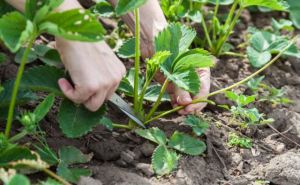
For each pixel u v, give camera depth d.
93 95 0.79
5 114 0.85
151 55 0.96
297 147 1.00
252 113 0.96
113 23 1.22
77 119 0.84
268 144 0.99
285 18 1.37
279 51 1.15
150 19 0.94
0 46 1.06
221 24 1.28
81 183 0.80
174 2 1.13
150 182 0.85
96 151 0.88
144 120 0.94
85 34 0.71
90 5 1.23
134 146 0.91
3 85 0.85
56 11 0.76
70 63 0.76
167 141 0.91
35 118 0.80
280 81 1.17
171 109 1.00
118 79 0.79
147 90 0.97
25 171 0.80
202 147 0.91
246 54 1.20
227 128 0.99
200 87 0.91
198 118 0.95
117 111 0.98
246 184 0.90
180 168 0.88
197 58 0.85
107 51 0.79
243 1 1.12
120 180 0.83
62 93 0.84
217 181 0.89
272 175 0.91
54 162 0.83
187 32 0.92
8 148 0.77
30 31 0.68
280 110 1.06
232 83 1.12
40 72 0.85
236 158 0.94
